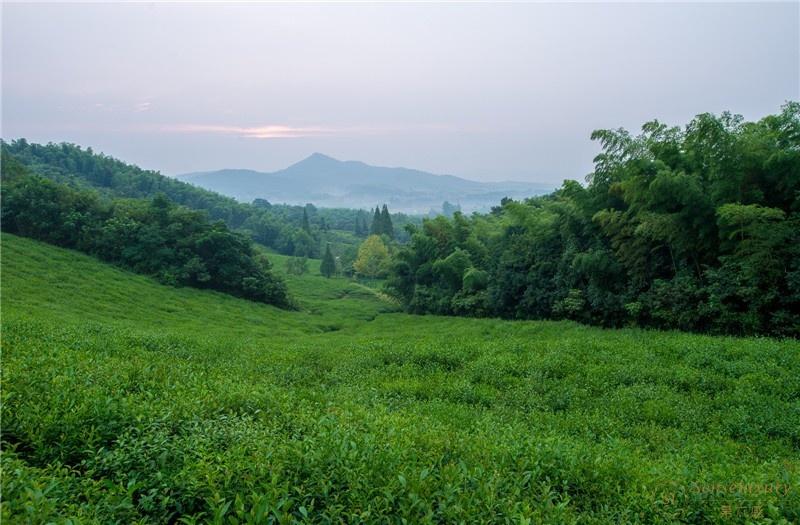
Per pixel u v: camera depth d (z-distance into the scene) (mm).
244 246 52125
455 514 4117
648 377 13219
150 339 15102
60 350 10258
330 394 10227
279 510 4020
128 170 121938
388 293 51438
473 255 42688
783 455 8680
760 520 4730
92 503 4180
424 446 6039
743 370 13289
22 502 3574
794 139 18984
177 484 4441
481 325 29453
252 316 39094
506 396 11930
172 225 48750
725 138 19797
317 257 104500
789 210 19641
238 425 6031
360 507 4129
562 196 31016
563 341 18422
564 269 29609
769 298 18609
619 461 6207
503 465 5539
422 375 13977
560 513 4453
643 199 23094
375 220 111625
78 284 35719
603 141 26469
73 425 5434
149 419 5910
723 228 19938
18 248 40219
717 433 9703
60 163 109375
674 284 22297
